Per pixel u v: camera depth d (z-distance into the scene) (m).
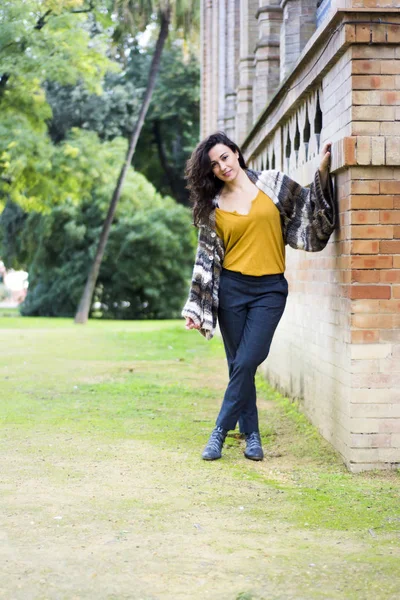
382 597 2.81
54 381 8.49
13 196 23.97
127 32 24.25
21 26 19.89
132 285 32.81
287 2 7.81
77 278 32.34
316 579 2.98
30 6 19.92
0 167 23.11
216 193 4.94
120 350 12.65
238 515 3.79
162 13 24.78
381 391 4.62
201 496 4.10
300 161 6.34
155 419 6.27
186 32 25.42
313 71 5.53
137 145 37.94
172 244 31.88
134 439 5.47
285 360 7.31
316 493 4.19
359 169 4.57
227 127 15.91
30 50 20.95
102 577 2.99
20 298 55.88
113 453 5.03
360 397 4.62
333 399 5.15
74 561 3.15
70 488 4.22
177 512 3.82
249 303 4.96
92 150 24.70
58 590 2.87
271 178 4.91
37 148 22.41
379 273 4.59
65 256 32.84
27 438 5.46
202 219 4.91
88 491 4.16
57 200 24.97
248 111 13.02
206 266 4.95
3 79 21.48
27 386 8.07
